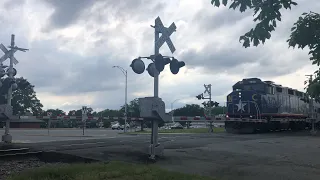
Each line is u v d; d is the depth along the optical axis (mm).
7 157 12750
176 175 8422
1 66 18500
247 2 4094
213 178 8453
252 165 10852
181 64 12578
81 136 31703
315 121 36062
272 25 4090
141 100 12359
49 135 34219
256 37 4145
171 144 17797
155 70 12500
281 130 34031
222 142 19188
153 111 12133
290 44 4102
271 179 8703
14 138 27047
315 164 11047
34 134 37156
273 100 31094
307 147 16453
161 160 11883
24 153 13250
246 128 29641
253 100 29484
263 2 4062
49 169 8750
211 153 13828
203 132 35312
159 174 8414
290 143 18641
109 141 19594
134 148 14977
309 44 4070
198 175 8828
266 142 19234
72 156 12766
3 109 18609
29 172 8703
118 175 8211
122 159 11961
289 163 11266
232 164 11047
